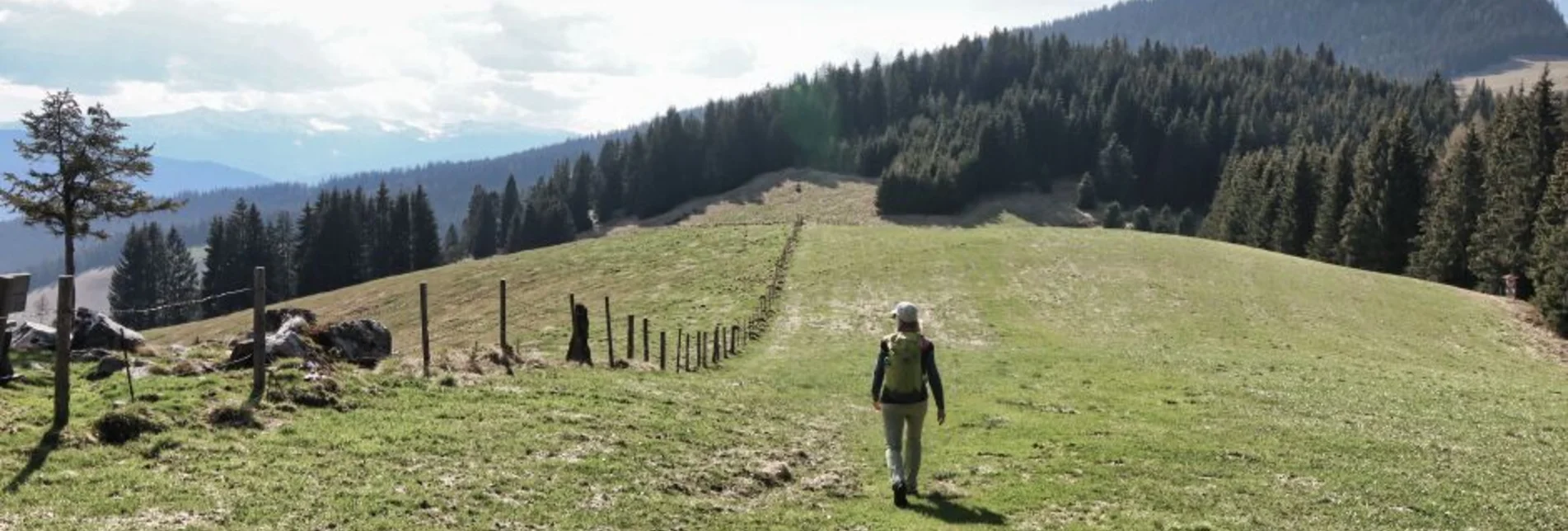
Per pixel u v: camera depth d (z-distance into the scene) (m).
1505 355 51.81
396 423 15.93
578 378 23.53
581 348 30.00
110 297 150.62
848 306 60.62
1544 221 67.25
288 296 157.62
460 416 17.05
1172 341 48.91
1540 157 76.50
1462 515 15.26
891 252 82.56
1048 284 66.81
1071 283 67.25
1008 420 23.64
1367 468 18.53
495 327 63.72
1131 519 14.23
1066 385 32.09
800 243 90.44
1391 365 43.12
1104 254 78.50
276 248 161.00
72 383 17.17
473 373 22.00
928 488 16.03
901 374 14.88
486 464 14.13
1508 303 66.81
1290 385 32.56
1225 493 16.12
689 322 55.75
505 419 17.14
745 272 76.56
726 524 12.97
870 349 44.22
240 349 19.34
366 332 23.55
